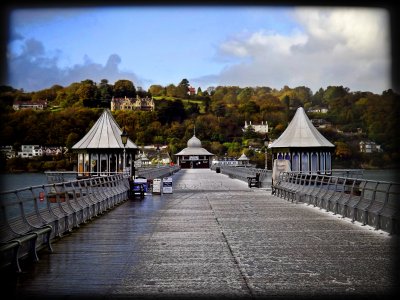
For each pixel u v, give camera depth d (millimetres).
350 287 8281
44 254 11297
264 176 42000
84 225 16734
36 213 11836
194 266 10000
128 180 31000
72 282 8672
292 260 10539
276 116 140000
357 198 17500
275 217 18969
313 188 24203
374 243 12641
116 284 8555
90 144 44156
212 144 150750
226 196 31484
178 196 31578
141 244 12703
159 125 147875
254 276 9117
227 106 170750
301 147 42625
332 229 15375
